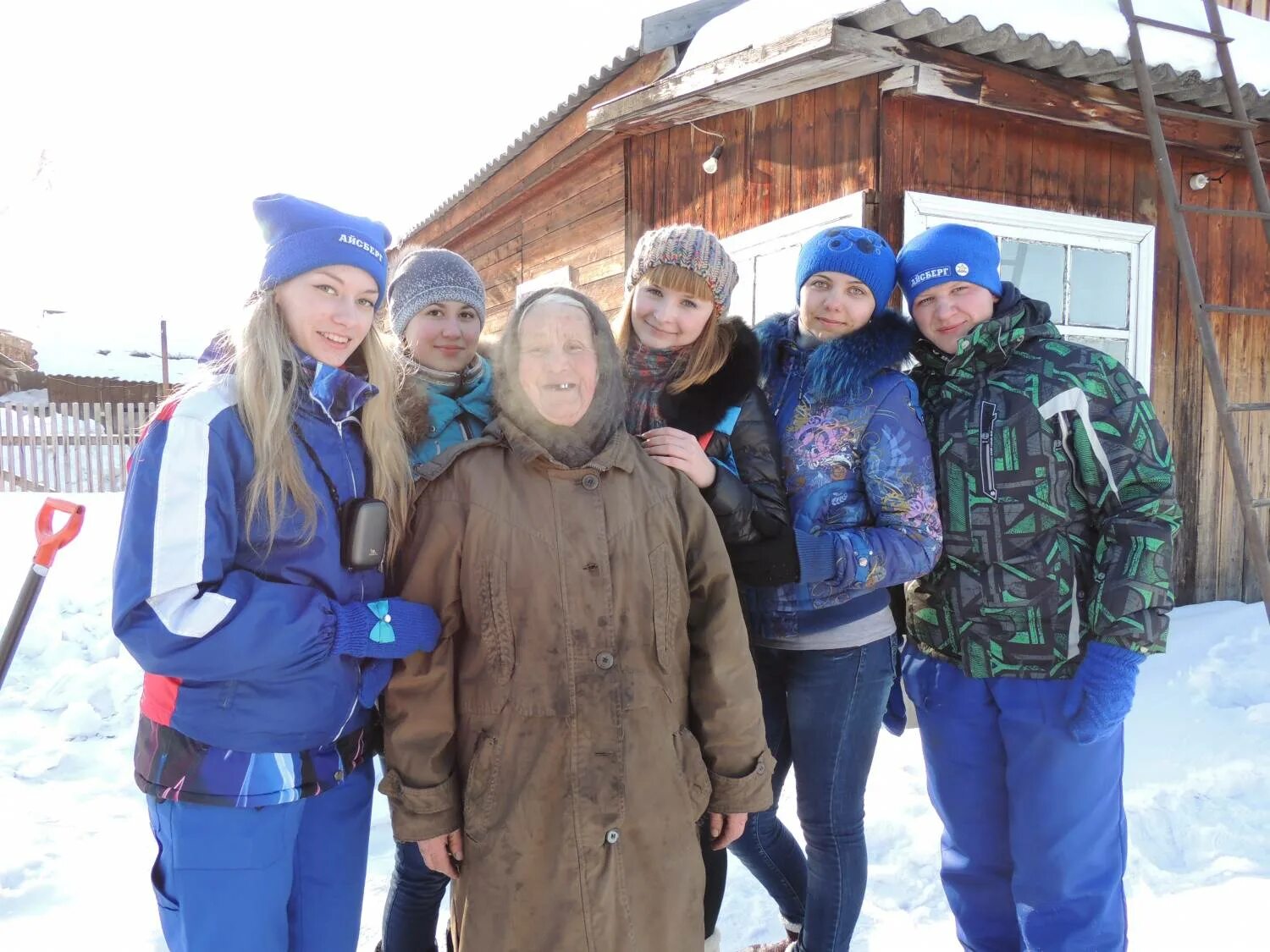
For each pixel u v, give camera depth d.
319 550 1.51
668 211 5.46
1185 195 5.06
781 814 3.06
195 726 1.42
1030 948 1.99
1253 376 5.42
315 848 1.58
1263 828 2.85
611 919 1.52
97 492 10.44
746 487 1.85
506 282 7.96
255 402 1.46
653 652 1.59
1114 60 3.83
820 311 2.13
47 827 3.01
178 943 1.46
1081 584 1.96
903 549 1.88
